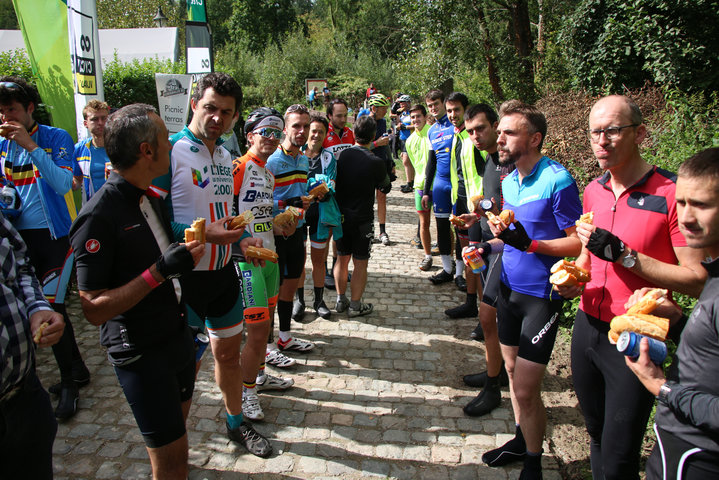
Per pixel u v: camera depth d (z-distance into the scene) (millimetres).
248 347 3287
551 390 3787
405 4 12648
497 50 12227
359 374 4027
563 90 11602
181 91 6148
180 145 2654
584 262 2475
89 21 4605
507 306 2875
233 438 3127
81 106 4656
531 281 2705
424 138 6559
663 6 9383
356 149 4734
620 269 2217
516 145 2672
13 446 1809
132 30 15773
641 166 2199
